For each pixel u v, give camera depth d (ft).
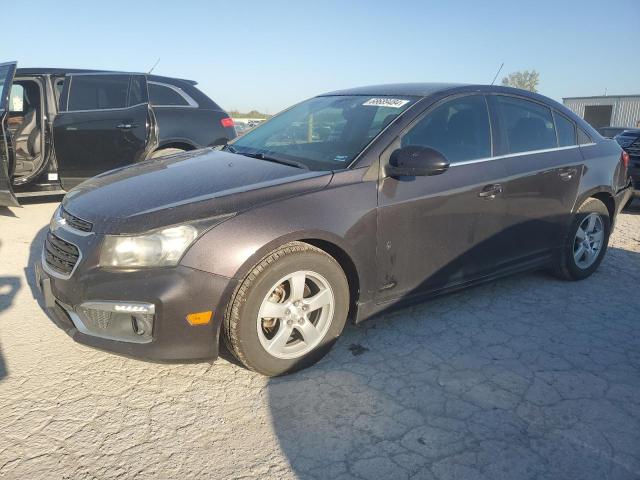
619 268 16.53
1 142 18.70
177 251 8.38
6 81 19.80
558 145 13.92
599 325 12.19
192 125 23.66
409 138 10.93
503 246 12.52
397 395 9.18
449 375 9.85
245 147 12.80
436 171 10.15
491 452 7.79
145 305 8.32
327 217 9.41
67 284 8.84
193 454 7.63
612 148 15.47
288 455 7.64
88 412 8.55
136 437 7.97
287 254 9.03
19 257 16.25
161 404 8.81
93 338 8.80
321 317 9.80
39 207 23.66
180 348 8.56
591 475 7.38
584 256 15.05
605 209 15.08
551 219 13.51
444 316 12.45
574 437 8.16
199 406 8.77
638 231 22.36
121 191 9.82
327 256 9.54
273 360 9.35
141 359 8.61
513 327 11.96
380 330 11.63
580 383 9.69
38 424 8.21
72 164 21.79
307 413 8.62
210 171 10.55
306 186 9.59
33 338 10.96
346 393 9.20
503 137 12.57
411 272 10.87
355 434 8.13
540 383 9.65
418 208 10.62
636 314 12.86
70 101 21.62
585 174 14.16
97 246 8.54
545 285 14.71
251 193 9.16
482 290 14.20
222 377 9.64
